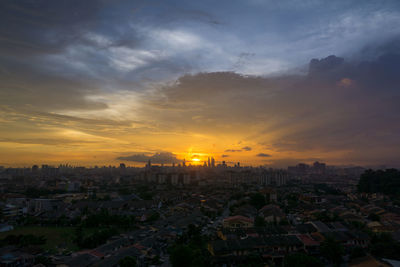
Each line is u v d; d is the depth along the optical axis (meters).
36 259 83.69
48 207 190.00
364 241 93.31
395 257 80.94
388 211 158.75
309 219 146.00
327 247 80.81
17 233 128.75
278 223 131.12
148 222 150.62
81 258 83.25
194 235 104.44
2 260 80.69
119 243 98.62
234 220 121.00
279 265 81.69
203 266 76.00
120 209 193.62
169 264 82.75
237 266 77.88
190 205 195.00
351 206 188.38
